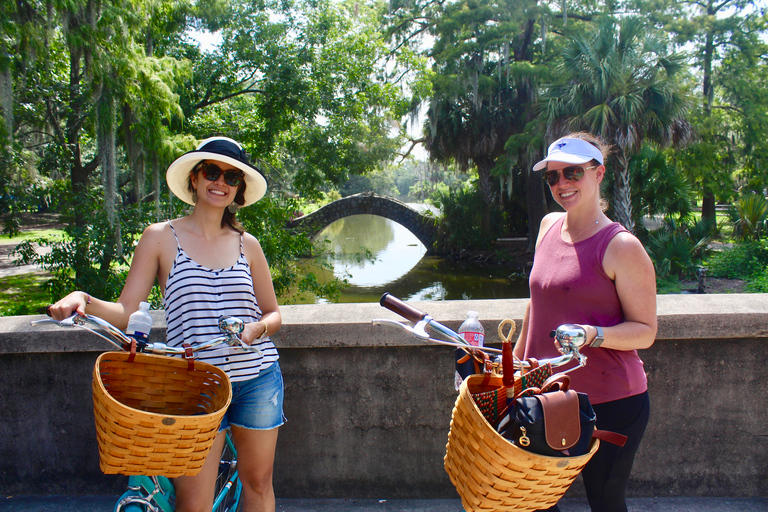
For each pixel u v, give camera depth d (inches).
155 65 440.8
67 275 410.3
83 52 401.4
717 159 1010.7
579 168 69.6
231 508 84.0
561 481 49.3
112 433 51.2
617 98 645.3
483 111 1083.9
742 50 992.2
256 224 514.6
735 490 102.4
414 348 102.3
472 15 940.6
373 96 681.0
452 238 1167.0
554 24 978.1
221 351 68.8
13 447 104.7
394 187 3998.5
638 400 69.1
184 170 73.9
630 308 66.5
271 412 73.0
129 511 61.4
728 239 848.3
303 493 105.9
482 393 54.3
